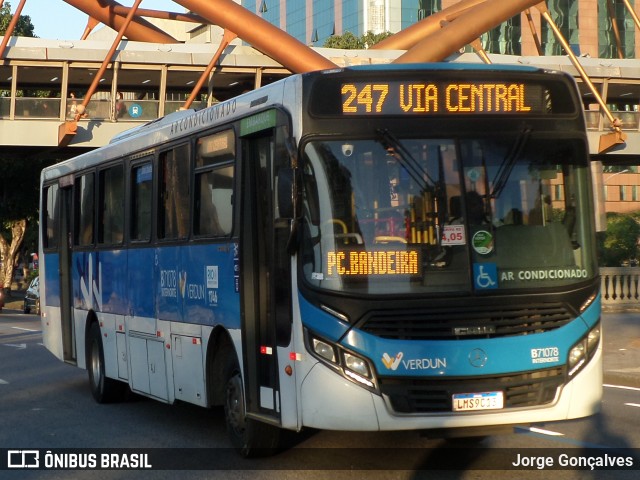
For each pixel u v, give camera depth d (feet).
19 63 330.75
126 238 74.74
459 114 48.91
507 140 48.96
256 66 356.59
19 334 171.53
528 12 383.86
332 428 46.19
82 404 80.84
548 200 48.96
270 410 51.19
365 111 48.47
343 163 47.85
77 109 317.42
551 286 47.80
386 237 47.14
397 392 45.83
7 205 353.92
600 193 49.73
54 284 96.07
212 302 58.34
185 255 62.75
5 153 350.43
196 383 60.90
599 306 48.80
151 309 69.15
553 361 47.14
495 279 47.24
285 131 49.26
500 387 46.39
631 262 233.76
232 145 56.24
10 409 77.87
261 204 53.57
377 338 46.03
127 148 75.41
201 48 354.74
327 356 46.44
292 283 47.93
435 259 47.11
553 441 58.59
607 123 377.91
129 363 74.08
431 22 382.83
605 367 95.45
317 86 48.37
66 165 93.04
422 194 47.73
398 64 49.16
